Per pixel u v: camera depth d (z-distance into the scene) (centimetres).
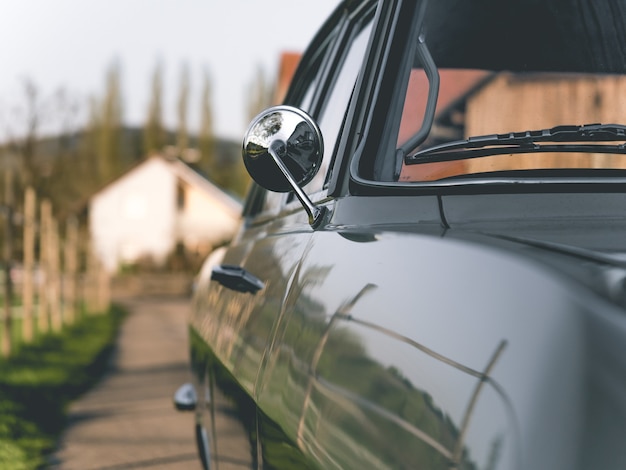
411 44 173
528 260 98
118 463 558
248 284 214
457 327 98
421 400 98
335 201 163
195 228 6091
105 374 1100
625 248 113
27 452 578
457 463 88
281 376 150
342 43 229
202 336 308
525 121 180
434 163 165
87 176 9225
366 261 130
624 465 78
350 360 118
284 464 144
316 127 173
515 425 84
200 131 10450
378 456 103
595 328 84
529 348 87
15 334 1570
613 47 186
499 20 180
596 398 81
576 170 161
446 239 116
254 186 323
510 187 141
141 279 5472
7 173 1135
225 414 229
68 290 2091
